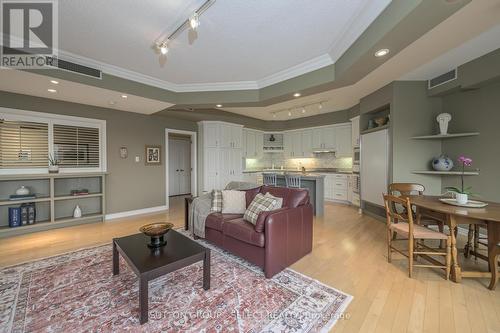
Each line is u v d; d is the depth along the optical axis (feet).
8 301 5.97
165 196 17.97
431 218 9.21
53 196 12.35
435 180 12.35
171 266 5.70
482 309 5.72
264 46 8.75
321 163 23.38
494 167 10.04
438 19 5.61
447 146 12.00
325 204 19.58
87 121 13.94
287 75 11.14
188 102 13.24
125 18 6.96
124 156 15.57
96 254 9.04
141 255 6.17
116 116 15.16
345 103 17.47
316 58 9.75
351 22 7.24
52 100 12.57
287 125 24.71
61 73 9.29
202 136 20.02
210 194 11.50
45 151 12.56
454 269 7.04
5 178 10.79
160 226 7.21
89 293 6.35
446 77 11.07
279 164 26.58
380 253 9.23
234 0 6.18
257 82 12.44
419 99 12.23
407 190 10.50
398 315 5.51
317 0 6.23
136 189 16.25
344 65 8.64
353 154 18.13
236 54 9.38
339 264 8.26
